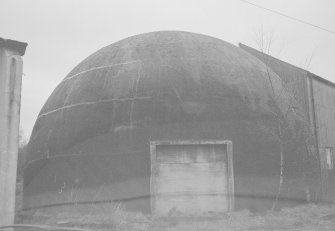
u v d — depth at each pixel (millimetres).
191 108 15680
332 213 15016
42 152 17047
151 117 15539
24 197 17516
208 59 17438
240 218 13906
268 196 15625
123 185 14977
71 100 17203
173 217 13914
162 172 15195
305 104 21344
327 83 23172
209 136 15445
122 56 17859
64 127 16656
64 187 15711
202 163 15477
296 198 16375
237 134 15758
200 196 15234
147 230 12273
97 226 12711
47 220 14047
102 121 15852
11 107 11953
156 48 17969
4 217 11547
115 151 15336
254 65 18656
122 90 16266
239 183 15391
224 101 16094
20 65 12227
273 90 17656
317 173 18000
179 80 16281
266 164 15867
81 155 15719
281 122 16781
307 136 18078
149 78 16359
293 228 12688
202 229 12367
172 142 15234
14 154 11875
